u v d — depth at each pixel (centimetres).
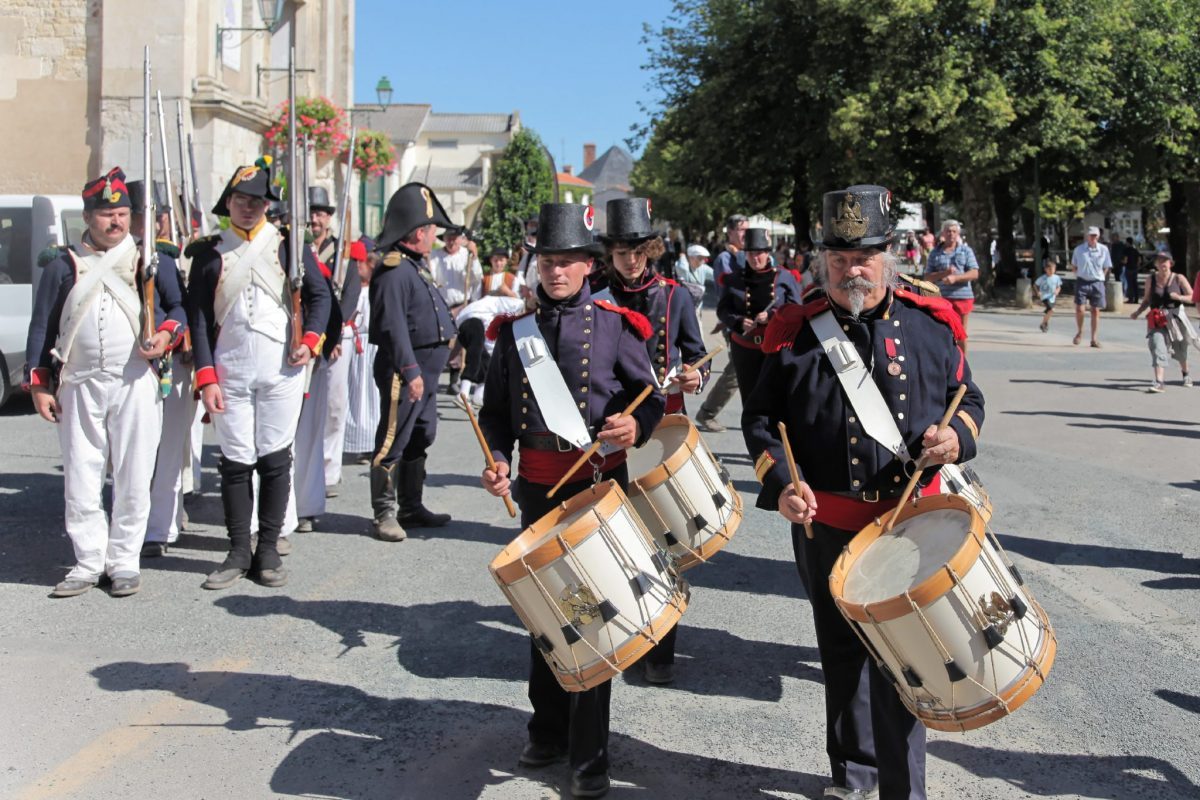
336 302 660
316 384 707
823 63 3008
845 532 346
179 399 648
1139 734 425
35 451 969
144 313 577
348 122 2220
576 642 324
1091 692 464
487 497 820
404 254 706
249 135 1975
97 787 380
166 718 436
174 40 1775
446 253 1202
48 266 580
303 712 444
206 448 1010
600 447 384
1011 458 956
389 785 385
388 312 678
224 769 395
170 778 388
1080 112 2859
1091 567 638
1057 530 719
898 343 342
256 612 561
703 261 1422
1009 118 2750
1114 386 1438
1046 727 432
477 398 1262
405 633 534
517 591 328
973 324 2488
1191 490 834
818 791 382
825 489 347
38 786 380
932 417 343
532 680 395
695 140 3459
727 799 376
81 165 1842
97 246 578
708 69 3419
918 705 303
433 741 419
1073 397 1336
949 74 2734
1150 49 3083
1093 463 937
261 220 602
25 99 1845
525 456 395
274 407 604
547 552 321
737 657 505
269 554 610
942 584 286
